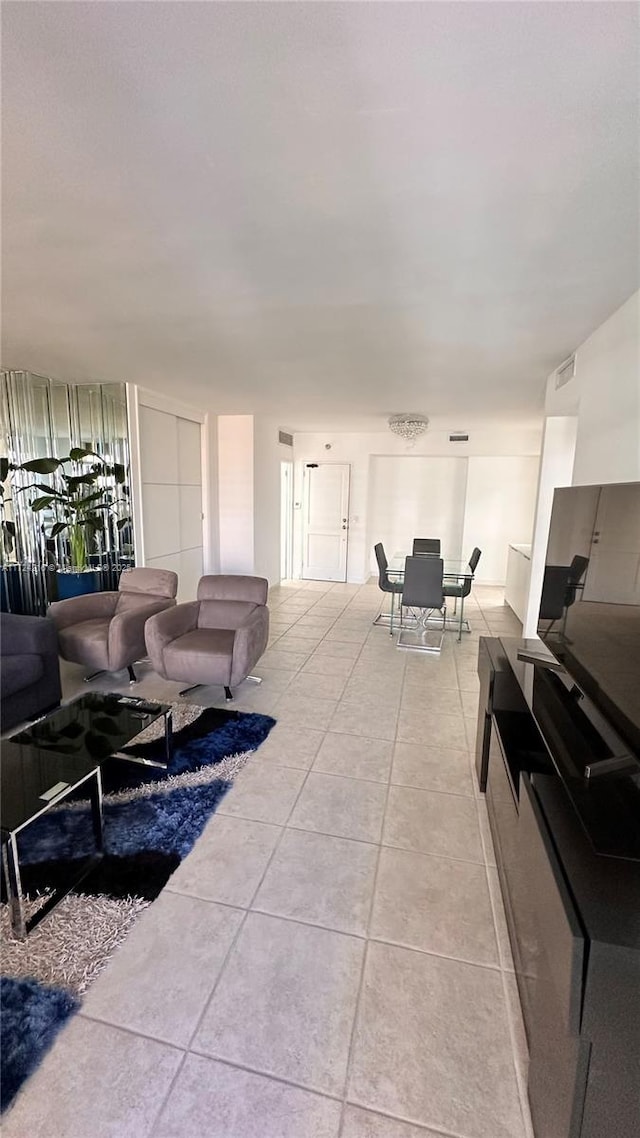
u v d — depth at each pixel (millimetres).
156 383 4496
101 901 1646
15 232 1772
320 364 3658
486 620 5664
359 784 2344
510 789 1646
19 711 2836
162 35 977
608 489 1616
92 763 1868
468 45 987
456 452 7266
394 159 1347
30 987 1358
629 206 1568
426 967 1443
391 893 1706
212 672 3158
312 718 3035
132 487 4621
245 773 2408
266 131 1244
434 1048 1235
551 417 3814
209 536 6070
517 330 2764
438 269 2041
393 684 3641
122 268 2061
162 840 1934
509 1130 1082
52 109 1172
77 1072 1163
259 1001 1335
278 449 6973
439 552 6309
